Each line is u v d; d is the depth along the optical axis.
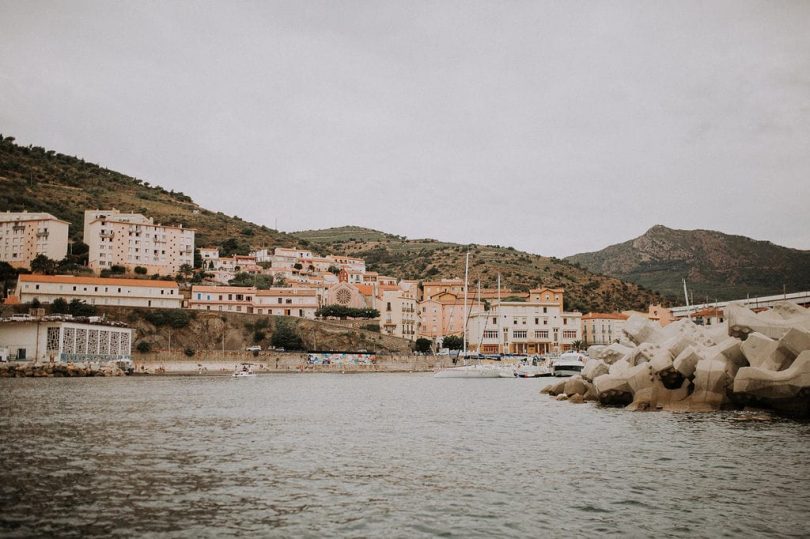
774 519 21.58
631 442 36.97
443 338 191.88
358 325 185.88
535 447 36.09
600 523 21.22
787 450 33.44
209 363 144.75
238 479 27.61
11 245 194.75
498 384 108.31
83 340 126.12
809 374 41.62
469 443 37.88
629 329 68.00
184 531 20.41
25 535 19.94
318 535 20.08
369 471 29.39
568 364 130.38
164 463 31.03
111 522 21.28
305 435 41.19
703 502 23.69
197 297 179.38
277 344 161.25
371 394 80.31
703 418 45.78
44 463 30.73
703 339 59.56
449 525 21.06
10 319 119.44
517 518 21.80
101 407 57.81
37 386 88.62
